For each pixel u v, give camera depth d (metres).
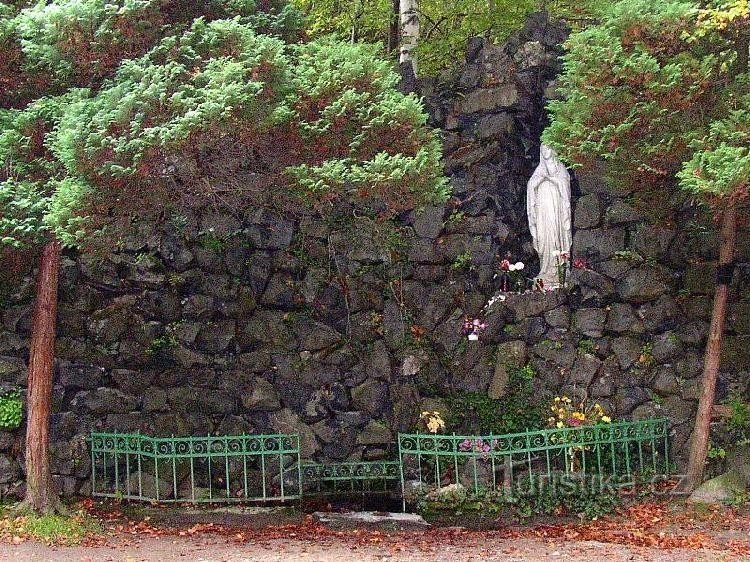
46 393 8.41
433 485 8.90
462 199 10.43
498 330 9.95
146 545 7.43
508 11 14.47
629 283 9.72
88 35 7.57
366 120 7.76
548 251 10.16
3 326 9.38
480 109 10.70
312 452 9.65
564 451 8.91
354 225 10.28
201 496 9.25
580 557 6.88
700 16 7.95
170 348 9.70
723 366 9.45
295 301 10.05
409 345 9.96
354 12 14.27
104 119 6.89
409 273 10.22
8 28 7.76
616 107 8.25
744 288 9.57
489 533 7.91
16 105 8.38
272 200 9.20
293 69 7.92
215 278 9.93
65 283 9.55
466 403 9.68
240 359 9.84
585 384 9.60
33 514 8.12
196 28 7.46
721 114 8.25
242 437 9.13
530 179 10.42
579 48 8.15
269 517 8.69
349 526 8.26
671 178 8.92
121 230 7.77
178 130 6.79
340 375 9.88
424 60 14.47
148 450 9.30
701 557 6.79
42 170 7.75
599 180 10.18
